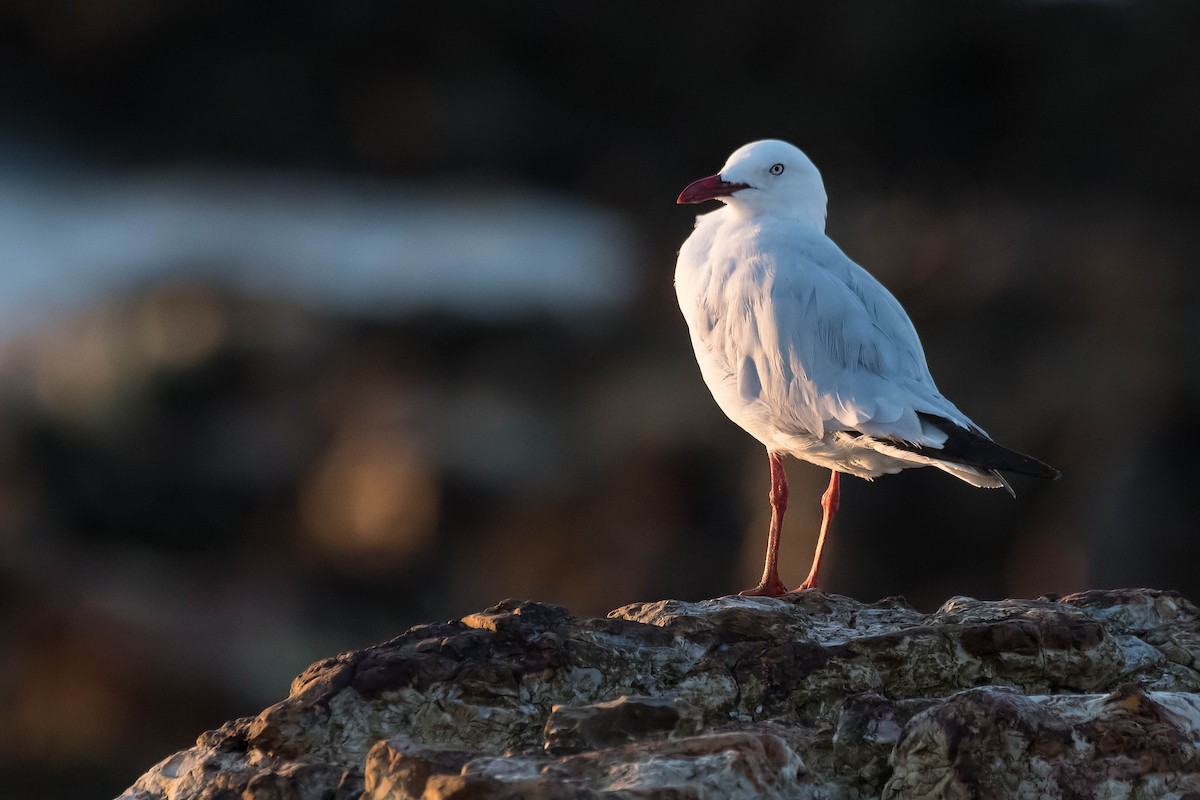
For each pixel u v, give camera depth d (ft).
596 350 67.97
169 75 75.77
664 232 73.31
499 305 67.87
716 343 22.85
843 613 19.48
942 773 15.06
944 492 60.18
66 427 64.28
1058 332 64.13
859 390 21.17
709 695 17.13
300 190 74.49
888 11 72.28
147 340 65.26
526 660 16.93
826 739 16.33
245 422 64.85
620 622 17.67
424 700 16.63
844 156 74.23
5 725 53.16
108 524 63.16
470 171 76.33
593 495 63.31
